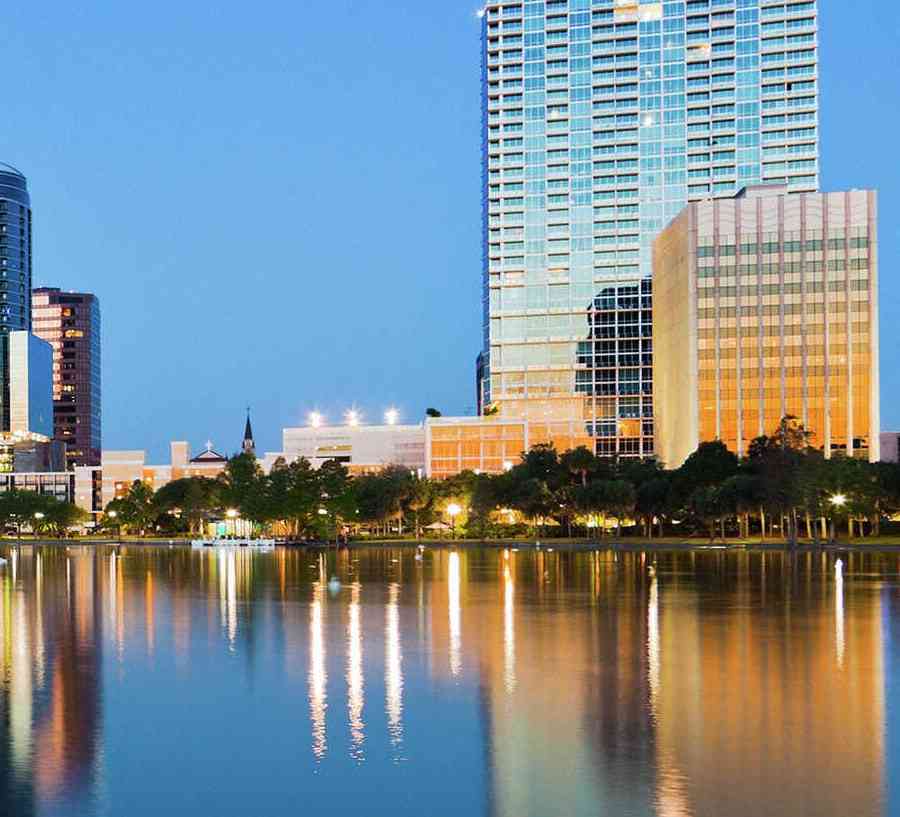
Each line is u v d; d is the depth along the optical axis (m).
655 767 21.97
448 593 63.84
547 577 78.12
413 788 20.89
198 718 27.25
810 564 94.75
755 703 28.12
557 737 24.62
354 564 103.75
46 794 20.84
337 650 38.62
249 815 19.47
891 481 143.75
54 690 31.31
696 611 51.22
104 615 52.78
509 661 35.50
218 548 168.12
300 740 24.81
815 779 20.92
